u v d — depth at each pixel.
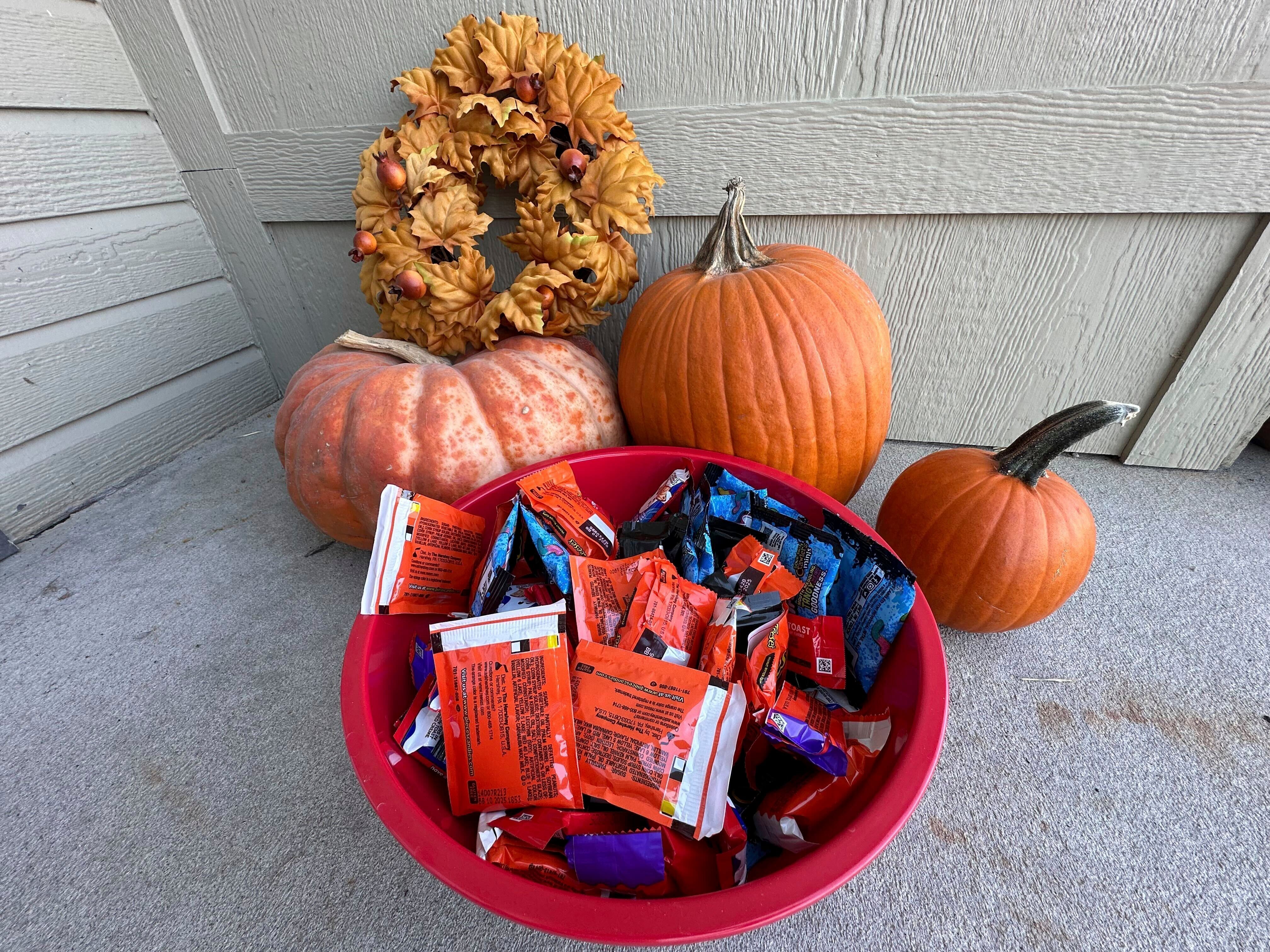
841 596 0.66
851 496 0.95
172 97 1.15
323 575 1.01
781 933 0.56
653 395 0.87
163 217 1.24
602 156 0.89
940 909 0.57
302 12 1.00
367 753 0.49
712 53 0.90
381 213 0.95
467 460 0.83
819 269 0.83
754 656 0.53
